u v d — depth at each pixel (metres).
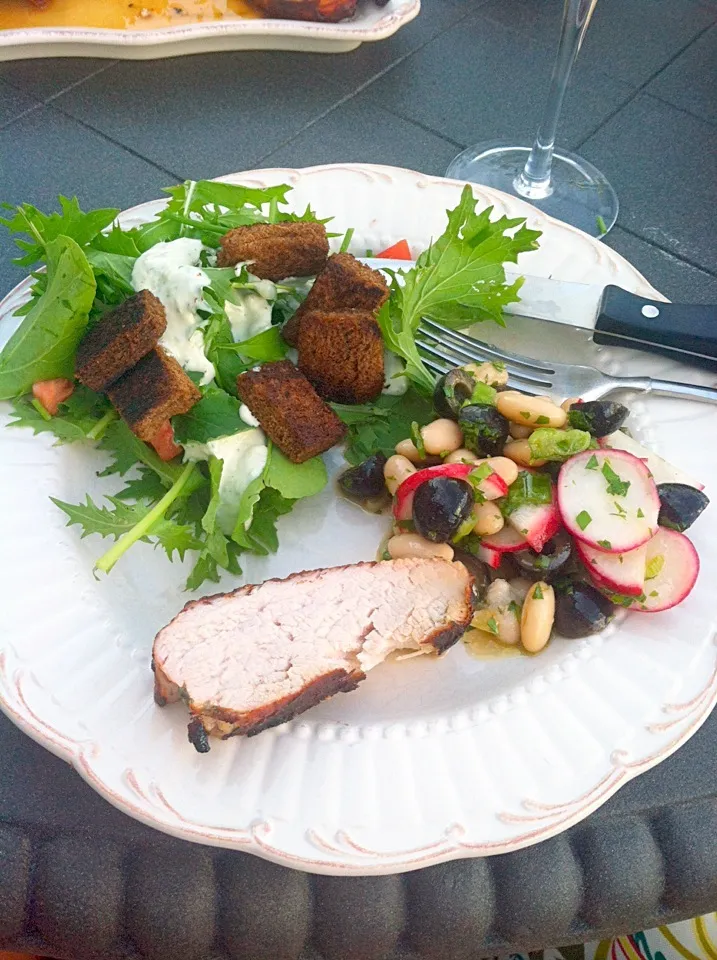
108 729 0.24
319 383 0.33
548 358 0.35
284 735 0.25
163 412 0.29
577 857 0.26
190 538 0.29
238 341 0.33
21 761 0.25
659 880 0.25
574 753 0.24
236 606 0.28
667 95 0.47
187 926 0.24
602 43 0.50
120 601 0.28
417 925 0.25
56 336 0.30
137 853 0.25
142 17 0.46
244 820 0.23
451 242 0.33
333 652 0.27
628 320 0.34
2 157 0.42
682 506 0.28
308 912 0.24
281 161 0.43
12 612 0.26
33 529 0.28
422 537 0.29
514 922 0.25
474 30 0.50
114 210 0.32
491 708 0.26
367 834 0.22
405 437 0.33
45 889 0.24
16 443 0.30
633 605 0.27
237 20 0.46
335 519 0.31
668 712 0.25
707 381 0.34
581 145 0.45
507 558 0.30
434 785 0.24
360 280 0.32
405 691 0.27
